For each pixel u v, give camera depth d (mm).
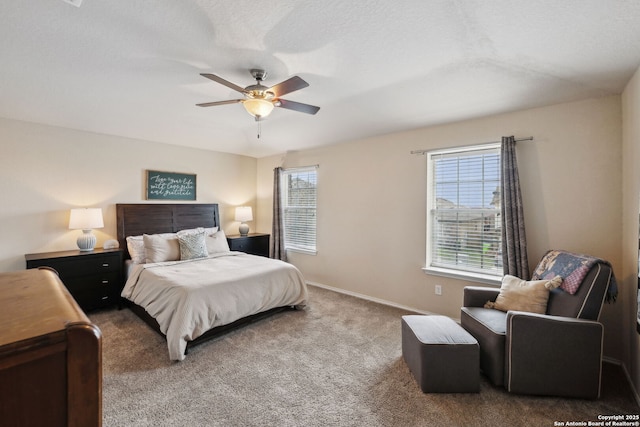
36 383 460
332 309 3666
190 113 3635
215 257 4031
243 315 2965
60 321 531
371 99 3059
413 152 3615
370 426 1740
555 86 2455
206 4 1670
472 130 3186
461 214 3354
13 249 3293
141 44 2082
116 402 1924
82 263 3342
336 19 1794
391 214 3840
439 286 3436
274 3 1659
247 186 5613
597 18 1678
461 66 2352
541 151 2779
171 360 2424
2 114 3168
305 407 1900
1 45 2094
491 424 1756
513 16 1719
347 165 4309
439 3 1644
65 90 2855
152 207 4285
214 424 1750
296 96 3027
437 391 2037
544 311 2234
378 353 2586
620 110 2438
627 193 2268
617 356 2418
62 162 3609
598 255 2520
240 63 2338
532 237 2818
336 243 4449
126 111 3438
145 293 3037
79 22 1837
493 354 2090
